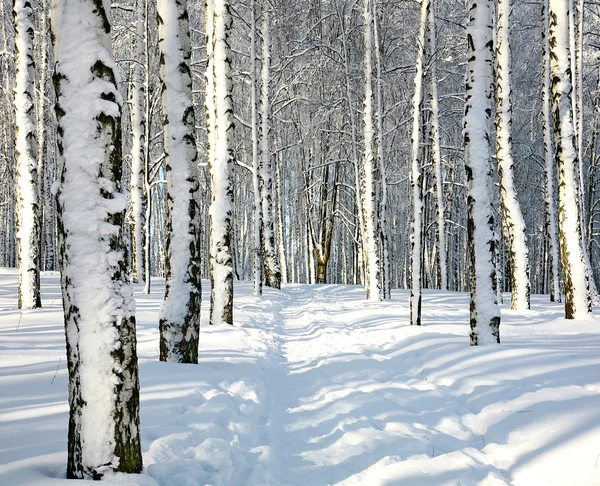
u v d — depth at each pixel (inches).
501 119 527.8
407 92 902.4
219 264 380.8
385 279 704.4
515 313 494.3
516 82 1007.0
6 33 982.4
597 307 513.0
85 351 110.0
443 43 854.5
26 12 412.8
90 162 113.9
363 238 698.2
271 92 907.4
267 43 844.0
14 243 1162.6
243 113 1115.9
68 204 113.3
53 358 237.0
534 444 150.1
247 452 145.8
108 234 114.2
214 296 381.1
